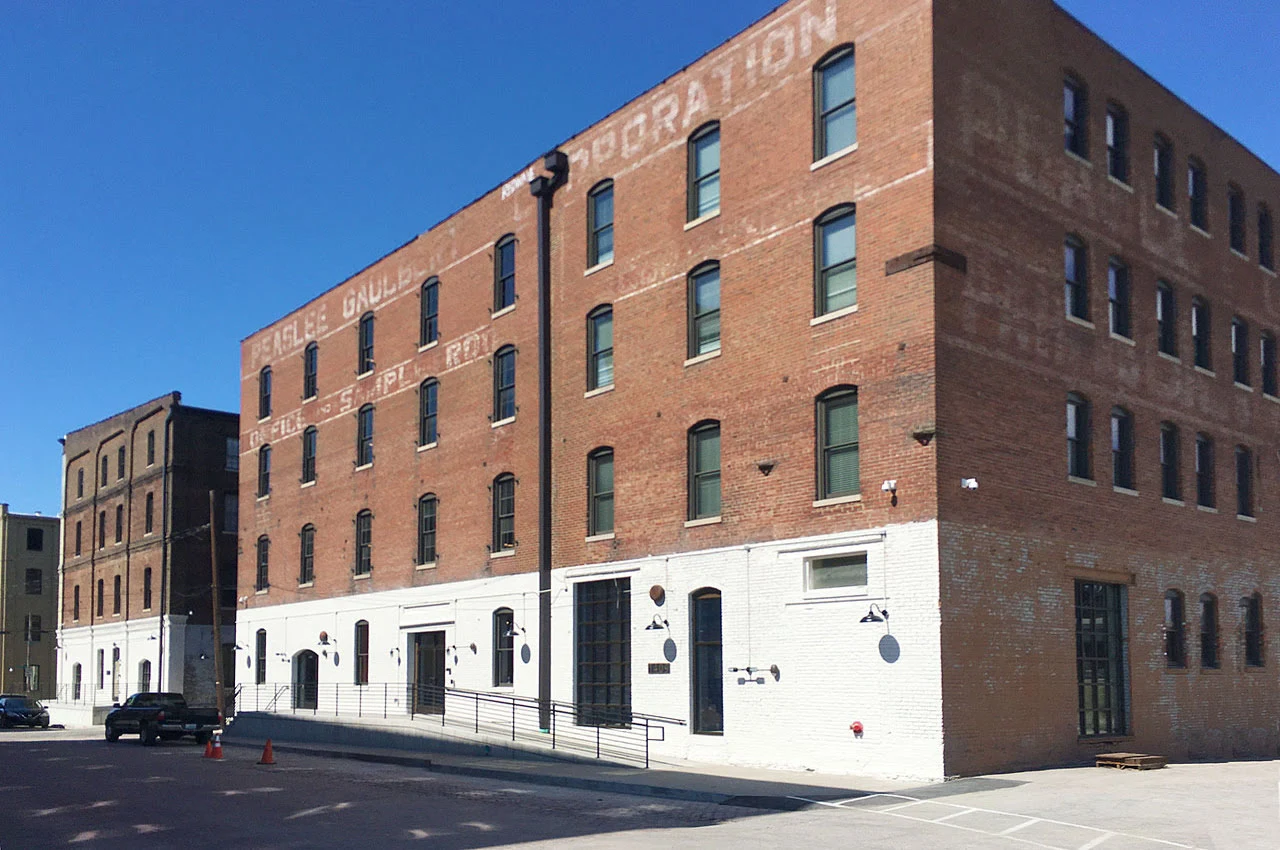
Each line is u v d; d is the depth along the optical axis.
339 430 41.50
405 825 16.36
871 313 22.66
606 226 30.09
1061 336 24.50
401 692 36.41
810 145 24.45
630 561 27.77
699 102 27.44
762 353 25.00
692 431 26.70
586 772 22.94
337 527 41.00
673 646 26.27
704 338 26.75
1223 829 14.76
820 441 23.53
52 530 82.56
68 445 69.31
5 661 78.75
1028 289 23.77
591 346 30.06
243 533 47.41
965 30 23.09
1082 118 26.22
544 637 30.12
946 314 21.70
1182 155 29.66
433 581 35.44
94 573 64.25
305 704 42.34
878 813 16.80
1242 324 31.66
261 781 23.25
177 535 55.94
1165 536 27.03
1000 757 21.33
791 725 23.20
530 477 31.66
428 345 37.06
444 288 36.44
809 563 23.47
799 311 24.25
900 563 21.42
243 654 46.31
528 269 32.59
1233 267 31.17
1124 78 27.58
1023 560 22.59
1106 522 25.08
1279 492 31.98
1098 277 25.94
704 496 26.30
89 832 16.11
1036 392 23.58
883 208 22.72
